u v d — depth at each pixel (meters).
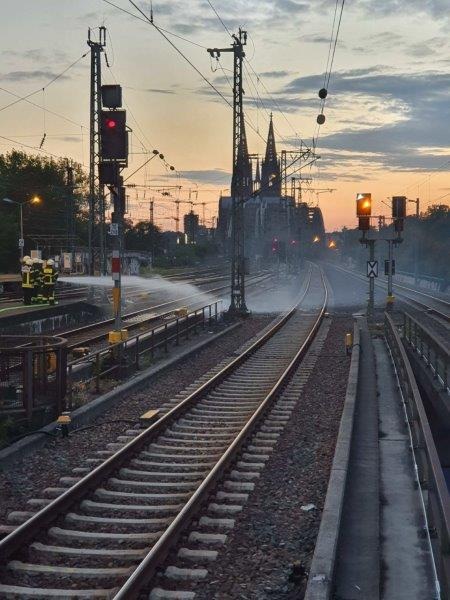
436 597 7.46
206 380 21.94
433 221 102.75
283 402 18.41
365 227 40.56
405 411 15.94
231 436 14.92
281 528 9.61
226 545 8.98
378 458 12.72
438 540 6.95
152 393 19.78
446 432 18.66
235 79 39.41
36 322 33.31
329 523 8.77
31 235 99.44
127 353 22.31
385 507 10.21
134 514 10.16
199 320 36.38
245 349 29.83
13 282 50.31
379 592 7.59
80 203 121.81
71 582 7.90
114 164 21.97
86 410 16.14
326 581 7.18
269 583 7.86
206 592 7.68
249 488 11.35
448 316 41.75
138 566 7.63
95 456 13.17
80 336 30.89
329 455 13.24
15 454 12.71
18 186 111.00
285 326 40.19
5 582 7.87
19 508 10.28
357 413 16.38
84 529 9.57
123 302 47.31
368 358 25.61
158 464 12.64
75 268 73.50
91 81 40.44
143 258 112.25
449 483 18.44
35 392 14.94
